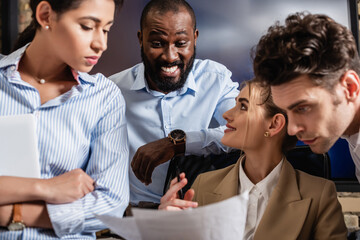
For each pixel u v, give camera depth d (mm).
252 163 1317
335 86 1033
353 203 2410
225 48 2559
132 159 1914
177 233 815
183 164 1609
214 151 1887
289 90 1033
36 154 1069
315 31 1004
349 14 2438
